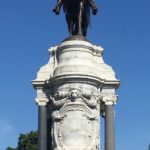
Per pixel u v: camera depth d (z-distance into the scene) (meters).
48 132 20.47
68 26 21.70
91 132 19.00
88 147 18.61
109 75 20.67
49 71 20.84
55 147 18.92
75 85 19.34
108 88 20.55
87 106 19.23
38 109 20.52
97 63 20.97
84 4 21.62
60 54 20.47
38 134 20.20
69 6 21.70
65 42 20.42
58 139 18.94
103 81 20.23
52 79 19.83
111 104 20.38
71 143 18.67
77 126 18.86
